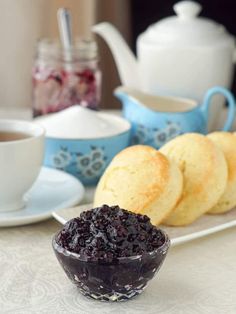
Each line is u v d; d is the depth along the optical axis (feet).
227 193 2.56
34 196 2.74
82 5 4.73
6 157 2.54
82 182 2.97
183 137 2.60
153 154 2.45
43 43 3.30
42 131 2.67
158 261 2.10
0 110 3.76
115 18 5.14
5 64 4.61
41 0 4.53
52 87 3.28
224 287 2.20
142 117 3.14
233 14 5.33
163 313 2.07
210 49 3.41
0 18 4.50
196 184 2.48
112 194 2.42
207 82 3.46
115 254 2.05
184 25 3.47
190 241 2.48
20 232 2.53
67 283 2.21
